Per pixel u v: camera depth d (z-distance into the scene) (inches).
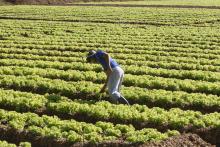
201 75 926.4
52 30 1633.9
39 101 735.7
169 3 3275.1
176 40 1398.9
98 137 584.1
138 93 783.7
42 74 935.7
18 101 732.7
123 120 663.1
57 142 589.9
